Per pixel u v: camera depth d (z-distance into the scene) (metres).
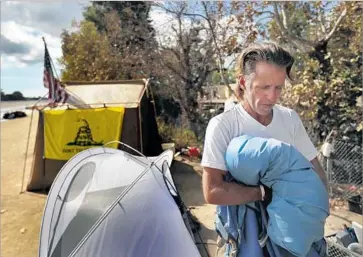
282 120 1.45
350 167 4.62
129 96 7.71
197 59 10.72
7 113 21.52
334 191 4.59
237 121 1.38
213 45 9.42
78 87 8.09
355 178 4.58
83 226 2.51
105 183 2.83
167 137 9.88
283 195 1.20
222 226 1.38
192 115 10.93
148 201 2.46
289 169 1.22
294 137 1.48
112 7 12.86
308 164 1.24
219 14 8.12
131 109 7.26
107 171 2.96
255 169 1.22
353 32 5.95
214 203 1.31
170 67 11.06
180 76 10.95
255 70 1.28
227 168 1.30
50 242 2.67
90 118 7.02
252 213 1.32
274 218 1.21
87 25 13.64
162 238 2.28
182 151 8.66
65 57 13.54
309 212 1.16
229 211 1.37
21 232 5.11
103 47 12.69
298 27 6.78
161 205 2.46
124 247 2.23
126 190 2.55
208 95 10.88
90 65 13.05
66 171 3.22
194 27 10.30
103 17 13.71
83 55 13.21
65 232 2.59
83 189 2.88
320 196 1.19
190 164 8.20
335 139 5.18
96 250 2.26
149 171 2.78
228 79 8.29
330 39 6.14
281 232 1.19
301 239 1.16
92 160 3.24
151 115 8.65
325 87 5.88
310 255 1.27
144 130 7.86
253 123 1.38
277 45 1.32
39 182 7.18
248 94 1.34
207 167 1.33
